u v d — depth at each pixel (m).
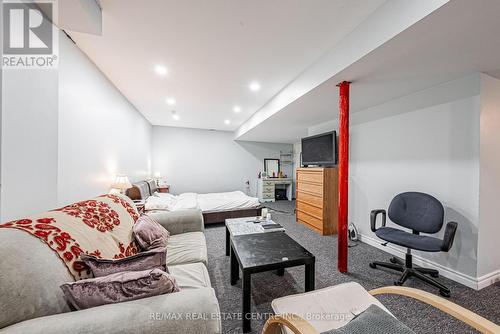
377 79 1.91
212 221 3.60
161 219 2.02
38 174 1.34
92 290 0.77
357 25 1.54
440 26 1.16
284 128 4.40
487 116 1.79
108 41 1.75
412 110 2.28
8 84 1.11
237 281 1.85
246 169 6.50
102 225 1.27
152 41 1.76
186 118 4.62
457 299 1.61
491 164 1.82
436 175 2.05
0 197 1.06
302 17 1.46
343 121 1.98
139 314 0.70
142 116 4.29
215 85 2.72
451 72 1.76
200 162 5.93
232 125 5.39
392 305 1.53
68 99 1.67
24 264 0.71
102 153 2.34
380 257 2.37
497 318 1.41
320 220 3.24
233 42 1.77
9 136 1.12
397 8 1.23
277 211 4.91
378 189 2.70
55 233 0.92
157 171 5.42
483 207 1.78
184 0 1.31
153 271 0.87
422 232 1.93
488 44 1.35
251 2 1.33
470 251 1.80
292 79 2.53
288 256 1.49
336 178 3.25
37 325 0.63
